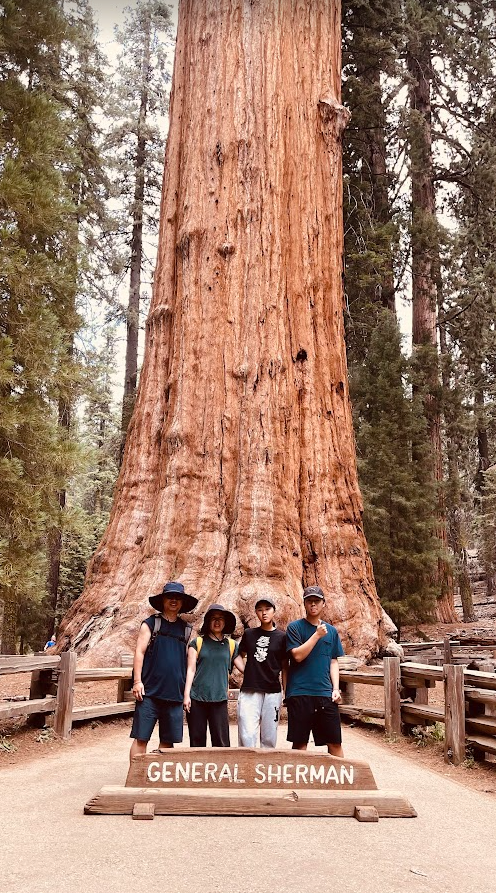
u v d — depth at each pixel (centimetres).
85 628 1138
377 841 445
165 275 1391
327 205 1410
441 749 786
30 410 1076
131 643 1021
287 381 1259
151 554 1158
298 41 1445
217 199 1332
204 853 409
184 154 1403
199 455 1221
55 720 793
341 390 1361
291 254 1344
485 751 704
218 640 593
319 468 1268
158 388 1334
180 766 516
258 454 1192
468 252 2717
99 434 3734
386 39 2388
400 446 2134
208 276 1302
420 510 2048
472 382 2934
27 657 782
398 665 863
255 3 1407
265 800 498
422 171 2605
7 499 1054
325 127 1438
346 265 2395
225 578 1101
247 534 1136
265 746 584
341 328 1398
